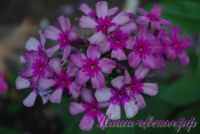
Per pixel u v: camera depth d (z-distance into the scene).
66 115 0.41
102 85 0.33
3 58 0.65
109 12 0.36
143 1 0.71
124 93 0.34
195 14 0.45
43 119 0.59
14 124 0.58
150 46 0.34
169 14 0.45
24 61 0.38
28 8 0.77
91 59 0.33
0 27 0.73
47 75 0.34
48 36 0.36
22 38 0.70
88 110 0.34
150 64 0.34
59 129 0.59
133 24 0.34
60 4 0.77
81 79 0.33
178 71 0.60
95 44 0.33
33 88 0.36
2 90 0.51
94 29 0.35
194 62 0.49
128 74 0.33
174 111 0.43
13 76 0.56
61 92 0.34
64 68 0.34
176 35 0.37
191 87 0.43
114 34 0.34
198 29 0.45
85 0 0.76
